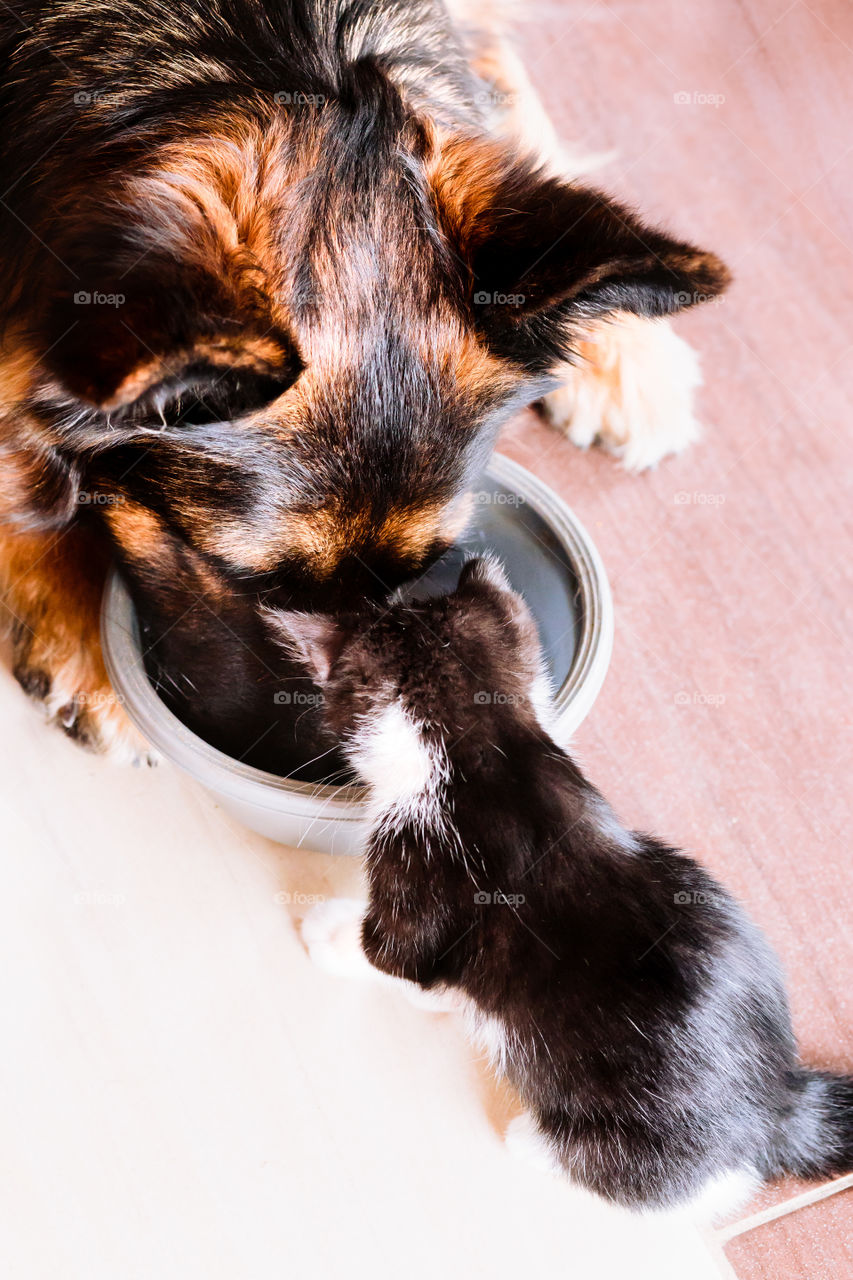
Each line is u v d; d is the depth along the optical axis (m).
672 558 1.16
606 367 1.14
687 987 0.98
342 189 0.96
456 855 1.00
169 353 0.90
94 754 1.08
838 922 1.08
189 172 0.96
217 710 1.02
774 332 1.24
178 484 0.98
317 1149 1.02
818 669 1.13
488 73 1.14
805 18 1.47
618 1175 0.99
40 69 0.99
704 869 1.03
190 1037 1.03
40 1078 1.02
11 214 0.99
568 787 1.01
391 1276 1.00
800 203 1.29
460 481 1.00
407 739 1.00
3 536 1.05
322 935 1.04
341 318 0.96
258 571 0.99
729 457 1.19
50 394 0.95
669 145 1.31
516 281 0.98
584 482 1.18
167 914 1.05
